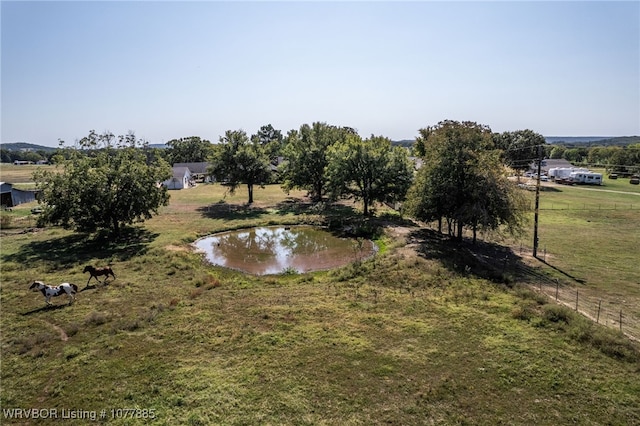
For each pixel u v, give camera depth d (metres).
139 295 18.77
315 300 18.20
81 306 17.28
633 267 23.31
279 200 56.44
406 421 9.95
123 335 14.41
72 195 28.95
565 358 12.76
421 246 27.78
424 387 11.32
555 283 20.62
